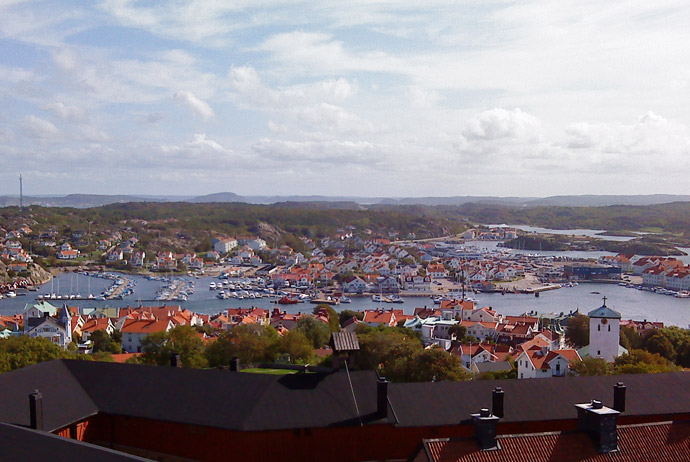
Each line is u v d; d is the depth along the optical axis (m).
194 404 39.94
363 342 104.44
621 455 31.84
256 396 39.66
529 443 31.62
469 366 129.88
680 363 128.62
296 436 38.25
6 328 182.50
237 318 192.38
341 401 39.69
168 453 39.84
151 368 44.00
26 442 30.23
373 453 38.75
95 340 163.38
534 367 110.56
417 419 38.72
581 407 33.44
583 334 150.75
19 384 41.09
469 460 30.39
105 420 41.38
